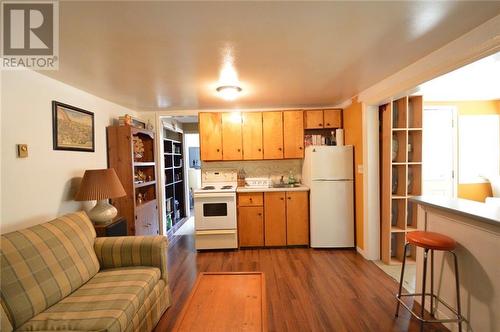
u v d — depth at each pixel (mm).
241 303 1553
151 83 2541
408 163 2945
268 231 3643
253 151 3820
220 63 2074
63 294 1595
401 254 3098
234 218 3541
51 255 1648
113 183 2461
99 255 2070
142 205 3305
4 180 1792
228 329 1314
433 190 3785
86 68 2082
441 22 1503
